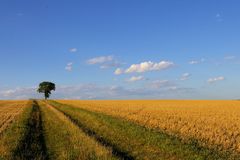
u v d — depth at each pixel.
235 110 52.56
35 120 36.22
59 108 64.38
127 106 66.81
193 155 16.86
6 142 20.09
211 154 17.31
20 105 80.12
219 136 23.12
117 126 29.36
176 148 18.52
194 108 58.84
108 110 52.41
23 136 22.45
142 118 36.66
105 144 20.30
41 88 154.62
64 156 16.30
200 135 23.86
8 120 36.84
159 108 58.53
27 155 16.86
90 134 24.67
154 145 20.12
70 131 25.45
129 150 18.98
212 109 55.47
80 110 52.25
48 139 22.70
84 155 16.19
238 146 19.86
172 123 31.02
